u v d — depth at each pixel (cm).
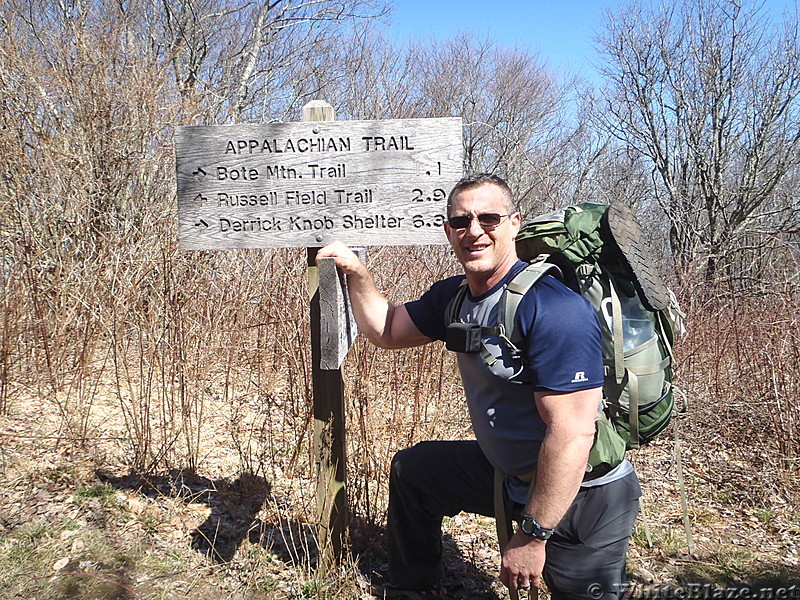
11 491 335
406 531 264
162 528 315
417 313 254
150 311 411
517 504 229
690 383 559
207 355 443
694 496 399
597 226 222
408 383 427
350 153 261
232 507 337
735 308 604
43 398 457
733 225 1411
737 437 489
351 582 277
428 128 258
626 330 218
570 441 192
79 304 486
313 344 268
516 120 1895
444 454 251
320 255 243
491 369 208
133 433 418
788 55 1482
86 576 274
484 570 302
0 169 567
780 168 1477
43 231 557
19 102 629
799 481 413
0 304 457
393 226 264
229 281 494
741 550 332
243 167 263
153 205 591
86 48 676
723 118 1532
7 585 264
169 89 729
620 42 1648
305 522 325
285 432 432
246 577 279
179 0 1198
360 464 357
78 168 616
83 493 338
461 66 1834
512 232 217
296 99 1457
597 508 214
